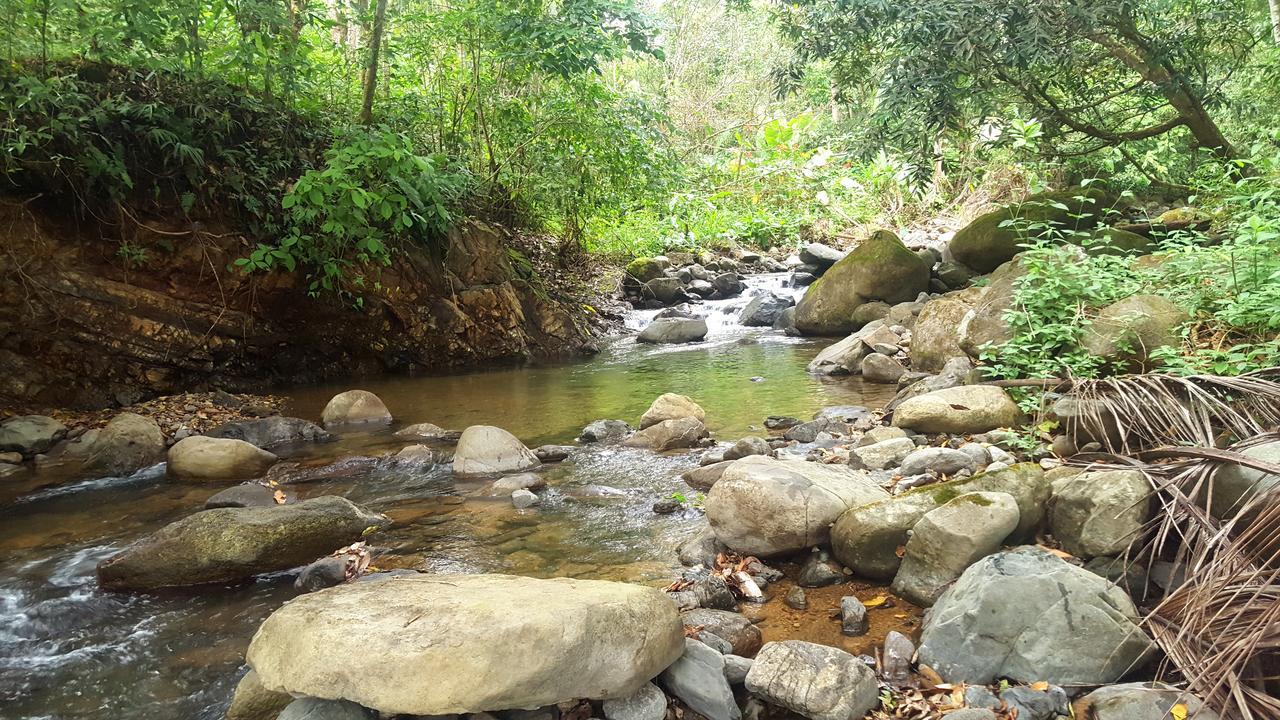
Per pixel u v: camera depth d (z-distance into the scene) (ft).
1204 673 7.51
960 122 32.73
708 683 8.31
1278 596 7.63
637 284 43.24
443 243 30.27
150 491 16.28
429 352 29.91
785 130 61.72
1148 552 9.96
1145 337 14.98
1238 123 35.99
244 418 22.27
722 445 17.74
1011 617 8.57
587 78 34.71
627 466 16.93
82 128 22.03
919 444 15.48
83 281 22.93
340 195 24.56
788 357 29.71
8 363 21.71
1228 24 30.89
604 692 7.86
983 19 25.48
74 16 22.12
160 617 10.78
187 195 23.88
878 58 32.83
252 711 8.32
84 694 8.98
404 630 7.62
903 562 10.69
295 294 26.89
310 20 27.09
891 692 8.44
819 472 12.60
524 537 13.09
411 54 32.55
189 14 23.18
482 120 34.27
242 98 25.34
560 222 42.63
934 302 24.29
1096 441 13.04
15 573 12.15
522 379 27.84
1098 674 8.20
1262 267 15.83
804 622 10.09
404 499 15.29
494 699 7.38
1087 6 26.43
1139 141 35.63
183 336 24.71
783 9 32.94
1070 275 17.40
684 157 64.23
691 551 11.94
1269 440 10.14
